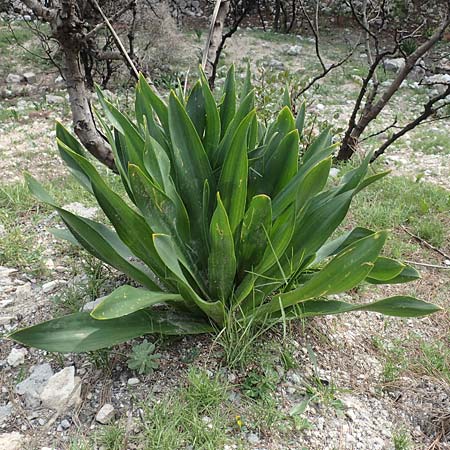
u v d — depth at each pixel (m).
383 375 1.33
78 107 1.52
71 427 1.15
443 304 1.63
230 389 1.21
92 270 1.55
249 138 1.39
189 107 1.39
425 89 4.46
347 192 1.24
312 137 2.61
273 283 1.23
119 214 1.21
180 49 4.76
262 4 6.98
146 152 1.17
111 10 3.68
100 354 1.25
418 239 1.98
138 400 1.18
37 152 2.95
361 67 4.96
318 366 1.31
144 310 1.27
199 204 1.29
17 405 1.20
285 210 1.18
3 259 1.71
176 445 1.09
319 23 6.60
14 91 4.21
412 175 2.74
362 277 1.10
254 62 5.09
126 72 4.43
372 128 3.60
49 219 1.99
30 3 1.38
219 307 1.20
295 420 1.16
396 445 1.16
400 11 5.74
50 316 1.43
